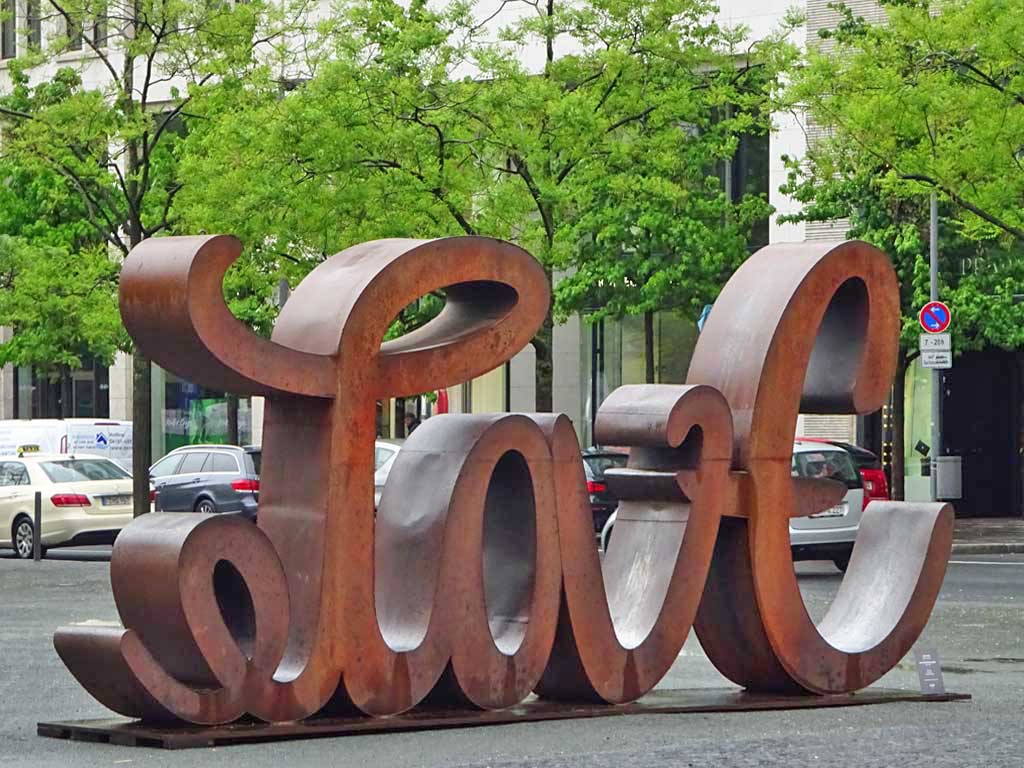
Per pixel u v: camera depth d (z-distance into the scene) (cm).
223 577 1220
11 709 1424
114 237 3800
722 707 1351
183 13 3572
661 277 3859
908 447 4081
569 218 3528
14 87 3747
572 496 1323
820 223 4062
